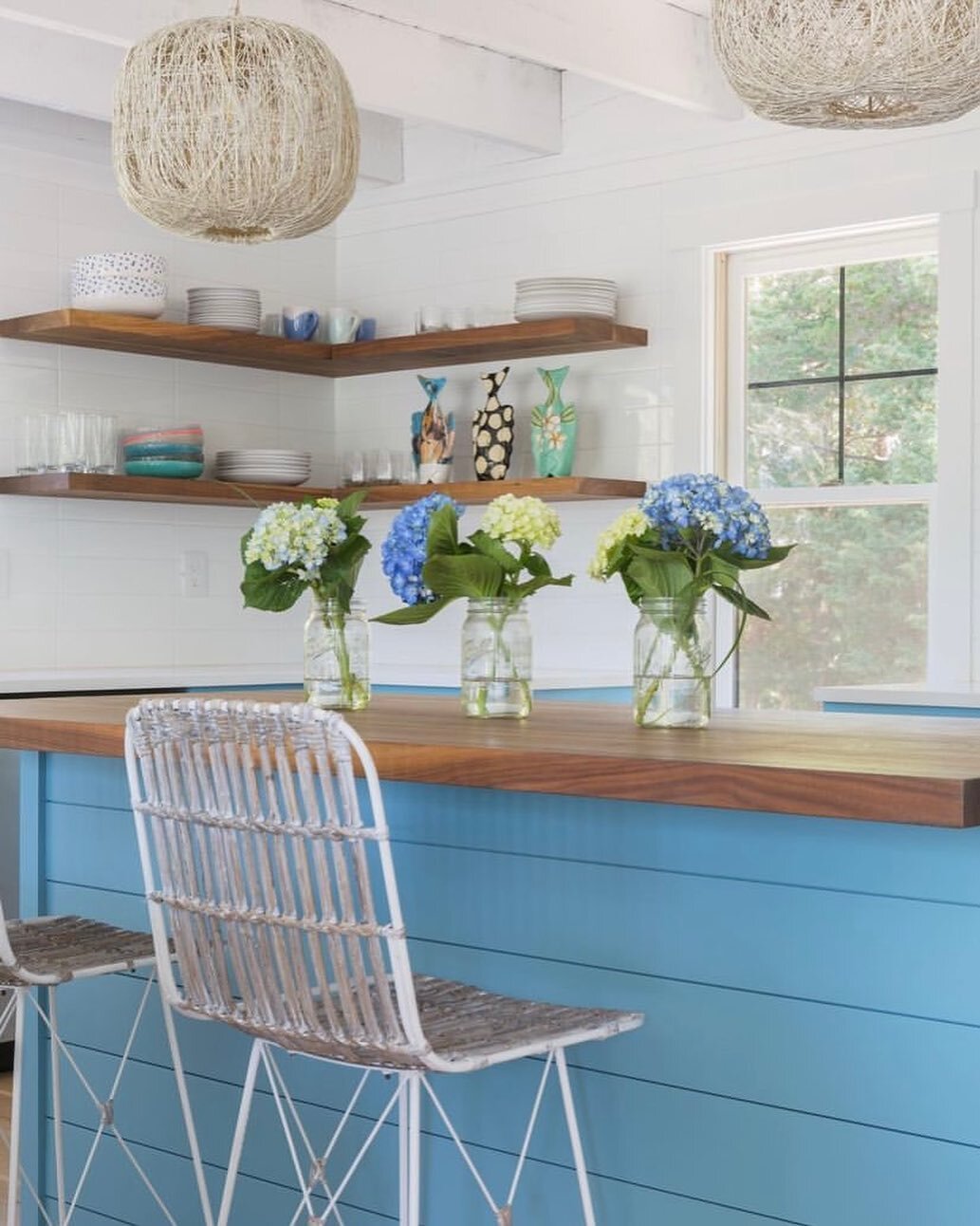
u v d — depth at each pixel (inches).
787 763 78.4
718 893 92.0
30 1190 132.0
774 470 208.8
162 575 229.6
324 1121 113.9
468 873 104.3
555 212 224.1
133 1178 128.0
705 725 103.3
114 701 132.4
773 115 110.8
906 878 84.6
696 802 79.5
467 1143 104.2
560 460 215.8
